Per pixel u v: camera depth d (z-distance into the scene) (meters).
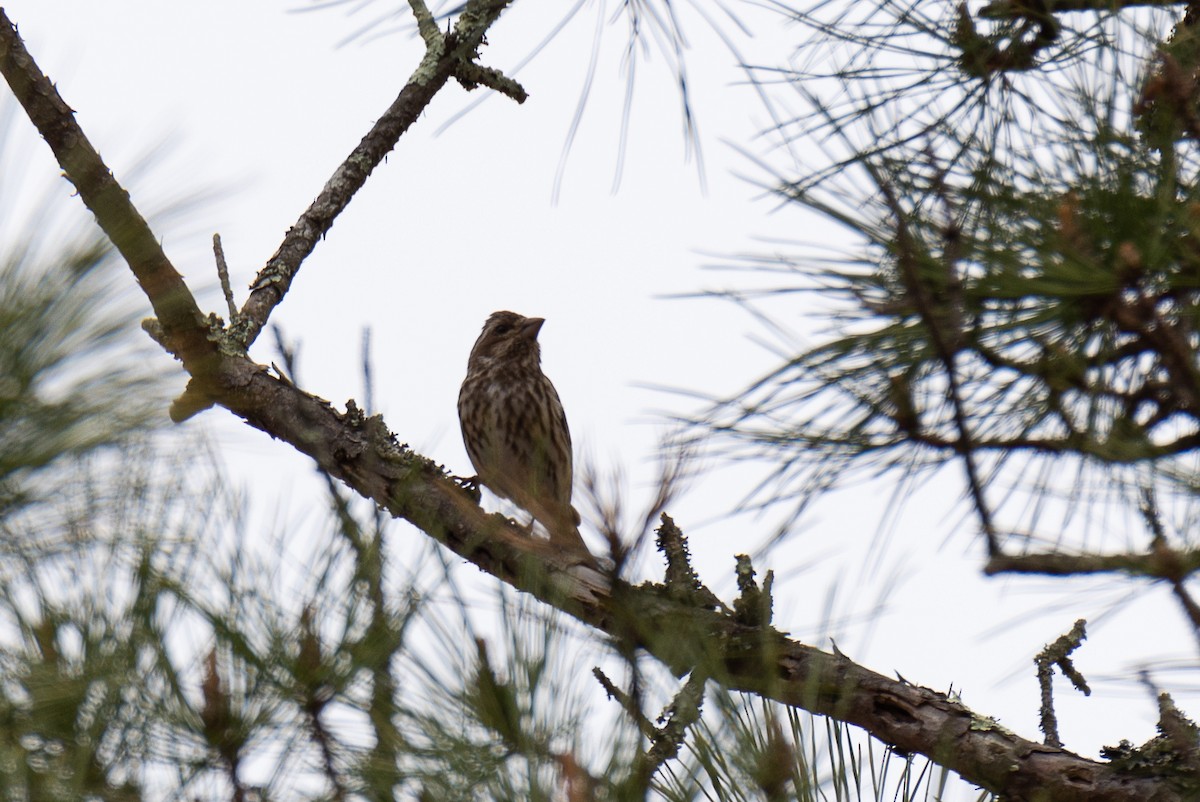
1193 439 4.27
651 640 4.57
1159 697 5.86
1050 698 6.34
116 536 3.93
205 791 3.84
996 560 4.32
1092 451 4.32
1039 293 4.53
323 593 3.97
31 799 3.57
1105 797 5.79
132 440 4.04
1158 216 4.34
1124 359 4.62
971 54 5.31
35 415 3.93
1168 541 4.11
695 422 4.92
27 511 3.96
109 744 3.77
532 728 3.81
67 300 3.99
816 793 3.94
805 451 4.88
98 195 4.29
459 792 3.76
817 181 4.77
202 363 8.23
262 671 3.86
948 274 4.60
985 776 6.05
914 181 4.78
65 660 3.80
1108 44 4.77
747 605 5.13
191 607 3.89
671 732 3.99
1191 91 4.38
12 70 6.79
